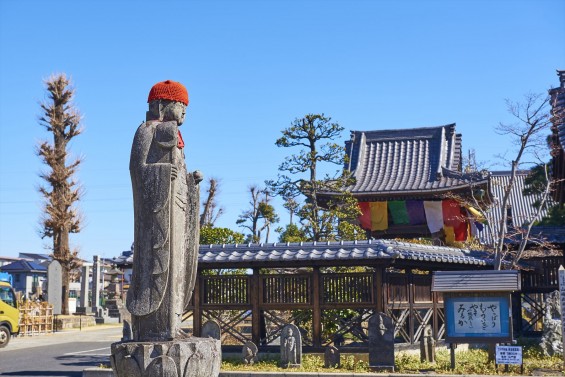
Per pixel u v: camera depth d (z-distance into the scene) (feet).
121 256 69.00
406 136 119.44
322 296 65.82
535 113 76.84
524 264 79.82
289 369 59.98
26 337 120.98
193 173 32.40
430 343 62.90
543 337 67.36
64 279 150.00
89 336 123.13
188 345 28.76
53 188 147.23
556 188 85.20
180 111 31.60
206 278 69.00
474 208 97.55
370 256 61.72
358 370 59.26
